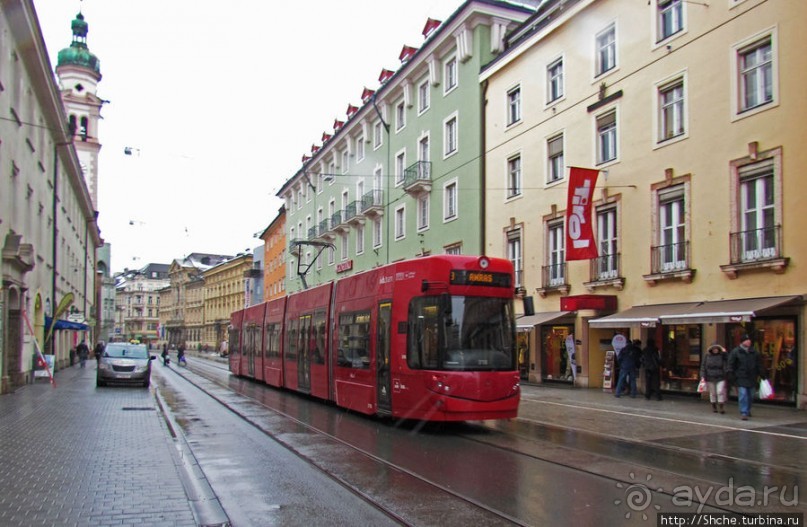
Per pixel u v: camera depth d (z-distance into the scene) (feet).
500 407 39.27
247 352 93.56
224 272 306.14
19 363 73.46
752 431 39.45
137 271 482.28
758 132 51.83
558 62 77.41
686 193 58.18
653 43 62.90
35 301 86.69
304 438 38.50
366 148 135.74
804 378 47.67
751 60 53.47
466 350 39.55
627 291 64.85
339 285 55.06
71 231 135.33
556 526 20.22
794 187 48.80
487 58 93.30
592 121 70.74
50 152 100.37
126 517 20.16
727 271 53.42
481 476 27.66
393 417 43.11
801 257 48.08
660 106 62.23
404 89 115.75
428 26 117.19
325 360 56.29
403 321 42.37
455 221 98.27
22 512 20.59
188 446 35.58
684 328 59.47
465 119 96.12
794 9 49.49
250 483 26.71
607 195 67.87
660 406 52.65
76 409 51.24
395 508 22.50
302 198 186.50
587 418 46.44
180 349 157.79
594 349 70.33
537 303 78.89
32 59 75.61
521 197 82.99
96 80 209.36
